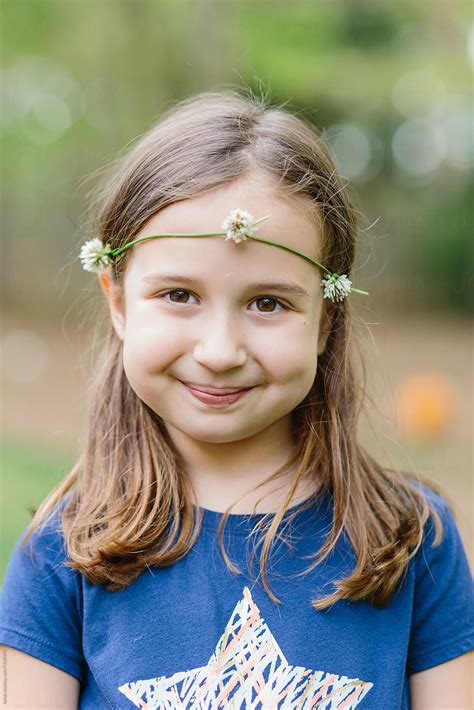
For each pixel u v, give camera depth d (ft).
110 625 5.50
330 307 6.23
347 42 27.35
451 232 57.00
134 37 28.99
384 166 59.06
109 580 5.55
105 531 5.80
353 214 6.39
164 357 5.29
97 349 8.00
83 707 5.58
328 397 6.36
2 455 20.11
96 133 35.63
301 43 25.88
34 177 42.65
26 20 29.17
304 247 5.38
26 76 33.91
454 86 26.58
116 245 5.85
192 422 5.39
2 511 15.26
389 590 5.61
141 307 5.42
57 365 35.27
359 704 5.32
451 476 20.47
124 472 6.20
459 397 31.01
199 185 5.21
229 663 5.32
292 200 5.35
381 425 9.01
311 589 5.57
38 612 5.60
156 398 5.46
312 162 5.74
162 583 5.54
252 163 5.35
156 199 5.32
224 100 6.70
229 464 5.94
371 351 11.68
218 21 26.78
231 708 5.23
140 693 5.27
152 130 6.57
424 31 27.96
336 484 6.07
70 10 28.71
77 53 30.45
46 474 18.30
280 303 5.32
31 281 50.90
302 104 28.86
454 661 5.84
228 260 5.12
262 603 5.48
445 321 54.34
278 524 5.70
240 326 5.23
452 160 58.39
